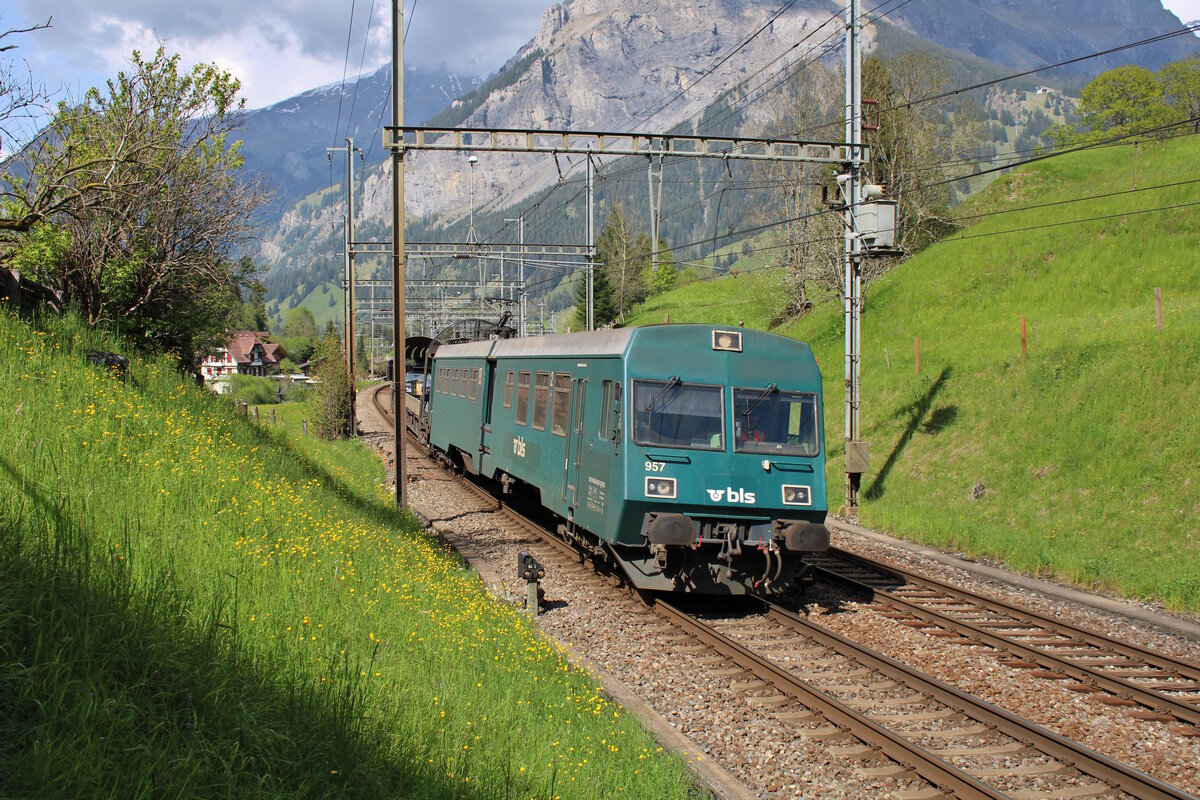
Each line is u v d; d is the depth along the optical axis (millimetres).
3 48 10375
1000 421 18828
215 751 4348
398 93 16250
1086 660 9570
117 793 3848
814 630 10102
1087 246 27766
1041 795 6328
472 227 37250
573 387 13328
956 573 13750
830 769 6758
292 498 10992
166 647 5219
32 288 16234
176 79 16797
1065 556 13422
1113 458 15734
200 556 7367
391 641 7293
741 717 7723
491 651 7859
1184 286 23281
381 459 25797
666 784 5914
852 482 18391
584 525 12406
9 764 3854
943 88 39062
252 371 106062
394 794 4742
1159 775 6777
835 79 40812
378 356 96500
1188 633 10562
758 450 11375
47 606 5082
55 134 14484
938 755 6992
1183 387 16172
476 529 16203
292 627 6723
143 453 9555
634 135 15250
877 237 17516
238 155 19188
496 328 25547
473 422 20438
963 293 29359
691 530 10781
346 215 33312
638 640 9898
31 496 6875
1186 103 63438
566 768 5789
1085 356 18703
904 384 23531
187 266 18969
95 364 12594
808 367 11984
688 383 11414
